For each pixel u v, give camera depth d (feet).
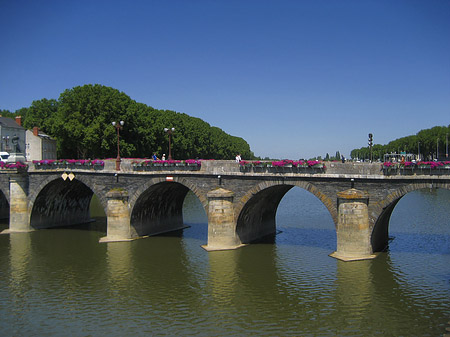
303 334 82.07
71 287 109.91
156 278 115.14
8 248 150.41
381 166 115.55
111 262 130.72
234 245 141.49
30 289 108.99
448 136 431.43
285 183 130.11
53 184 179.52
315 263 122.62
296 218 205.26
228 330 84.33
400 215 207.31
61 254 141.08
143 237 163.73
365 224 120.37
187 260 130.41
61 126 249.34
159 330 84.89
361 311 91.25
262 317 89.81
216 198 139.33
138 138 275.80
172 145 333.21
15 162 183.11
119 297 102.47
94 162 165.37
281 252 136.46
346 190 121.19
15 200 180.55
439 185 107.96
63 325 88.07
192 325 86.79
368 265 117.50
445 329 82.48
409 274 111.34
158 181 151.12
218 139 508.12
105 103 252.42
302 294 101.24
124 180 158.92
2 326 88.12
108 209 159.02
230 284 109.19
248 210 144.97
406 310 91.04
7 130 310.86
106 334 83.71
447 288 102.01
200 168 144.46
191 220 205.67
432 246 139.33
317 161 124.98
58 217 193.77
